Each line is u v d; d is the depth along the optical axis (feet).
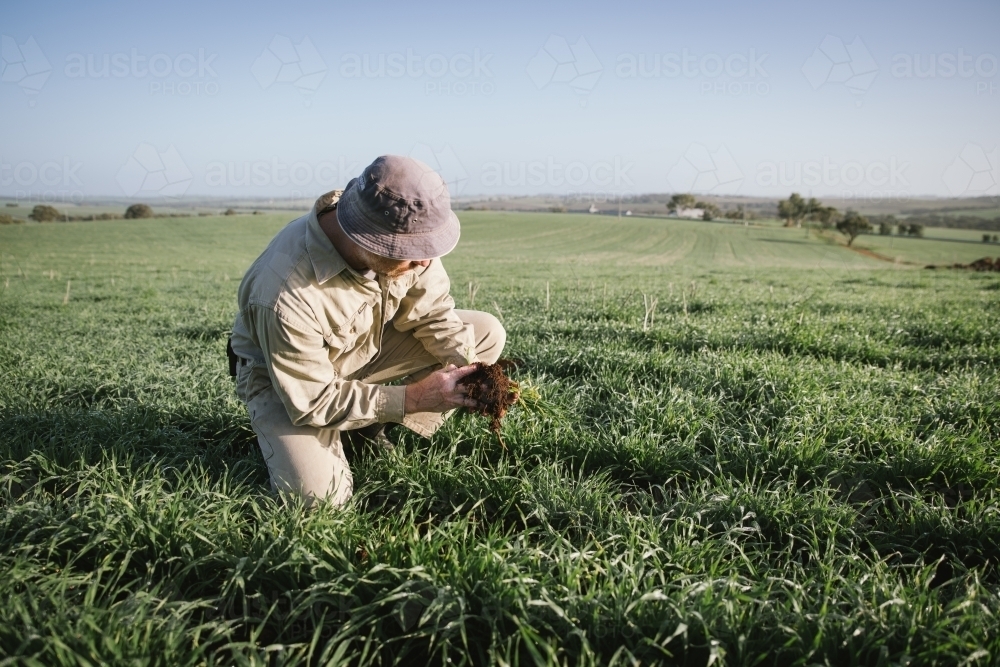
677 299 35.45
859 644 6.80
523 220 297.94
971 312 30.35
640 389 14.80
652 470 11.12
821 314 29.76
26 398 14.61
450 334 10.66
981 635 6.62
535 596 7.28
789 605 7.23
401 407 9.18
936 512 9.34
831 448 11.62
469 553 7.91
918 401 14.64
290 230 9.00
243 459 10.94
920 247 227.40
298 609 6.93
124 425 12.27
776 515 9.35
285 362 8.70
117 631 6.49
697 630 6.77
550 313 29.66
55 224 230.89
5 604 6.82
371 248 7.61
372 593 7.49
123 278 76.18
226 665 6.78
